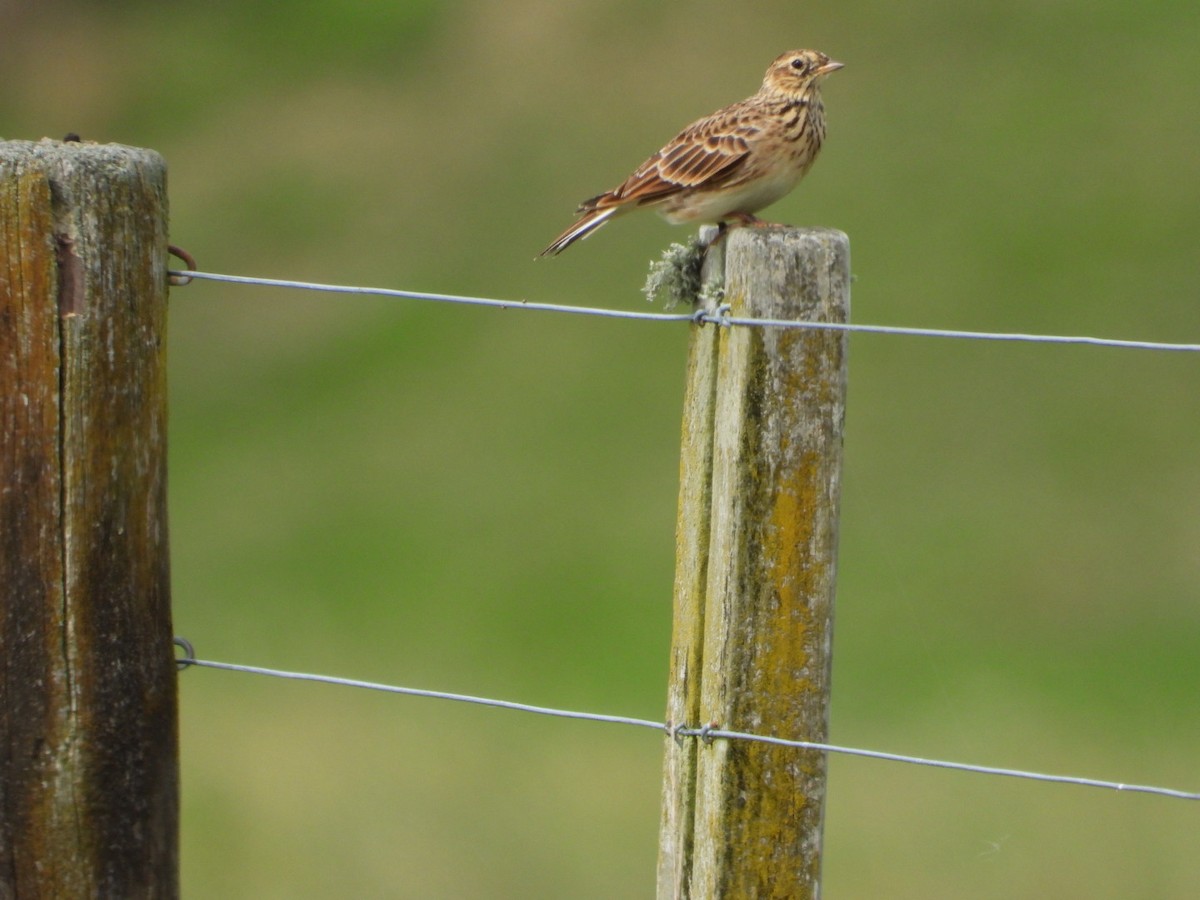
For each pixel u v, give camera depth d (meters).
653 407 19.34
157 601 4.75
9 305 4.48
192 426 19.75
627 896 10.78
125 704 4.72
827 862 11.04
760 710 4.88
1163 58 24.34
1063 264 20.95
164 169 4.64
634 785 12.20
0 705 4.62
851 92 24.53
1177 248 20.78
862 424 18.47
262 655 14.77
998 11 25.97
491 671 14.40
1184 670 14.12
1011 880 10.94
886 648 14.62
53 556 4.58
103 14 28.28
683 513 5.04
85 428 4.54
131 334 4.58
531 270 21.86
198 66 27.19
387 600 15.89
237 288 22.33
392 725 13.20
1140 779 12.33
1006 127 23.48
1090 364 19.33
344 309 21.86
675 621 5.11
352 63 26.89
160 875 4.86
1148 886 11.11
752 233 4.77
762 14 26.22
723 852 4.94
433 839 11.29
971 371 19.38
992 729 13.16
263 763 12.38
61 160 4.46
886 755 4.81
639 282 21.48
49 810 4.68
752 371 4.74
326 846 11.16
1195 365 19.17
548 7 27.17
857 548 16.41
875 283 20.77
